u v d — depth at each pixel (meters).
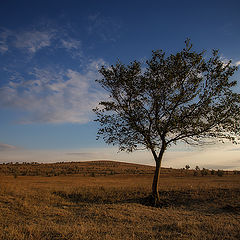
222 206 15.65
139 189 22.48
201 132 17.78
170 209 15.55
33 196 17.77
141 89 18.42
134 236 8.84
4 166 81.88
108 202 18.08
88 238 8.48
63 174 56.97
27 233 8.97
